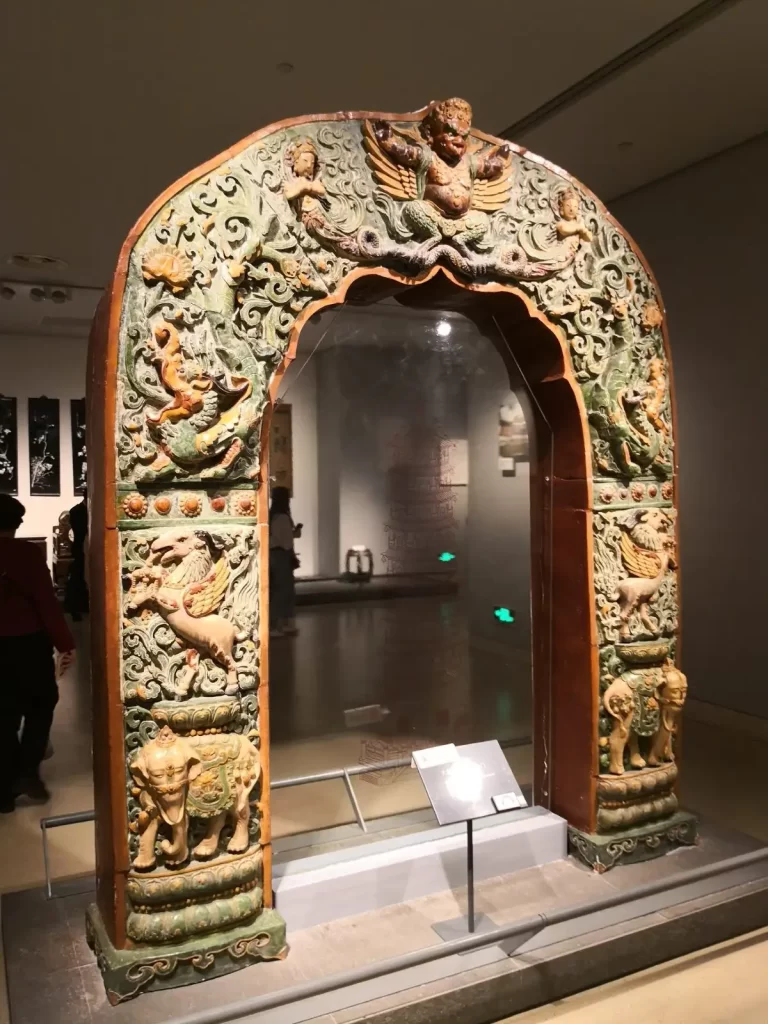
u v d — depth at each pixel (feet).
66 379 17.54
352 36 10.03
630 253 9.39
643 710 9.32
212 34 9.84
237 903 7.36
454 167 8.21
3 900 8.64
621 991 7.72
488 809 7.83
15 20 9.36
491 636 11.15
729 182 14.49
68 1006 6.79
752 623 14.55
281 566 10.01
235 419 7.26
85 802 11.86
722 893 8.62
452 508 10.62
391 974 7.22
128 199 14.16
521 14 9.73
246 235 7.35
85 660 17.13
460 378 10.26
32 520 16.98
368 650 10.71
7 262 15.93
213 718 7.18
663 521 9.53
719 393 15.01
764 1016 7.32
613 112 12.59
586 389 9.10
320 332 9.34
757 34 10.37
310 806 10.68
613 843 9.16
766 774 12.85
